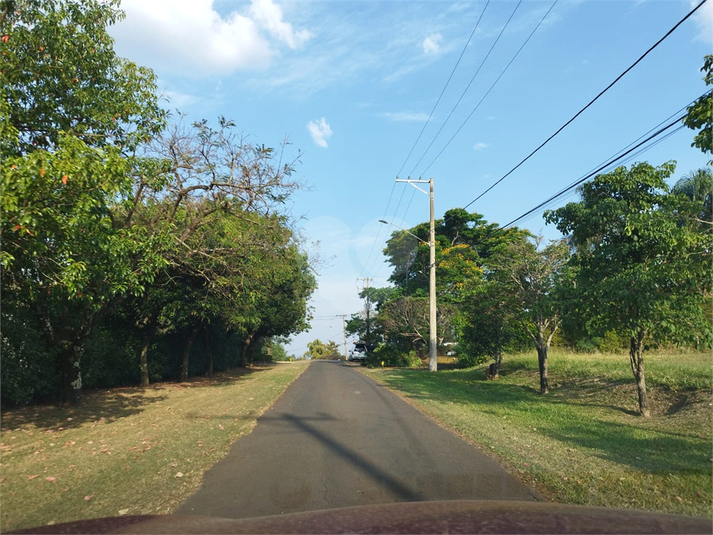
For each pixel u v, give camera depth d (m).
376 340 51.16
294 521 2.57
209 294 17.77
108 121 9.88
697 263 9.29
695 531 2.27
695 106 7.91
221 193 13.04
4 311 10.60
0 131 7.48
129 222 11.01
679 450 7.52
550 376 17.58
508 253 16.73
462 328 24.72
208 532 2.51
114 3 10.27
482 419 10.65
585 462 6.89
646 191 10.66
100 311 12.40
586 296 10.86
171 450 7.79
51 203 7.23
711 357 15.09
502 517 2.52
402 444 8.30
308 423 10.36
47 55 9.33
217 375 27.30
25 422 10.36
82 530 2.80
